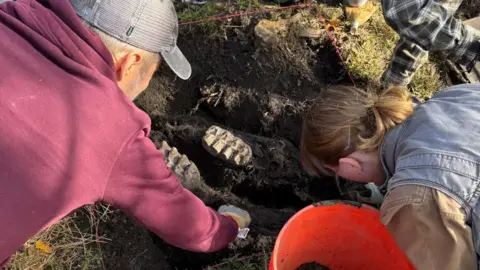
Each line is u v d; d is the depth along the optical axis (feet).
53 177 3.47
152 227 4.40
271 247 6.15
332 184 6.82
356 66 7.46
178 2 7.75
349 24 7.61
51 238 5.90
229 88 7.20
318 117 4.39
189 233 4.58
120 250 6.05
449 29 6.05
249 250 6.15
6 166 3.39
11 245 3.54
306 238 5.38
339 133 4.25
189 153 6.97
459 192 3.75
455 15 8.64
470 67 6.63
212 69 7.30
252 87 7.18
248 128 7.28
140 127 3.83
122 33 3.98
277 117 7.14
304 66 7.32
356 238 5.36
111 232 6.11
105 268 5.93
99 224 6.12
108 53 3.88
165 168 4.21
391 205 4.01
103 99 3.63
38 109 3.45
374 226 5.04
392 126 4.22
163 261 6.15
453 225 3.76
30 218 3.50
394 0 5.79
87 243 6.00
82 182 3.56
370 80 7.43
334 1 7.84
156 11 4.18
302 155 4.86
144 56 4.26
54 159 3.46
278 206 6.93
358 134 4.23
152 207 4.15
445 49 6.34
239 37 7.39
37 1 3.79
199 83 7.30
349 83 7.49
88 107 3.55
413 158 3.94
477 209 3.77
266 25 7.29
